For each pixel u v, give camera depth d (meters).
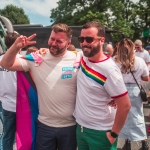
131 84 3.78
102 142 2.39
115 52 3.84
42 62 2.58
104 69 2.24
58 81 2.54
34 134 2.78
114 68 2.25
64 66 2.54
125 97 2.26
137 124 3.90
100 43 2.28
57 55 2.54
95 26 2.26
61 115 2.60
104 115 2.37
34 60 2.59
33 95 2.72
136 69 3.69
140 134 3.93
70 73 2.53
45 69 2.56
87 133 2.43
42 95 2.60
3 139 3.36
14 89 3.19
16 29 7.98
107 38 8.97
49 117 2.63
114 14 34.31
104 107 2.35
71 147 2.69
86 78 2.34
